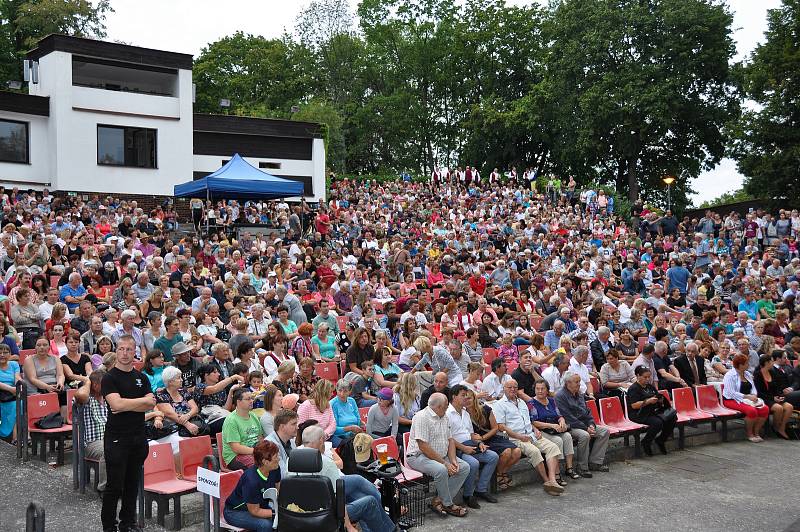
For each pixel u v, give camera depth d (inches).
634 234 1285.7
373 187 1571.1
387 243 998.4
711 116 1793.8
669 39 1763.0
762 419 531.5
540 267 936.9
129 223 880.9
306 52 2452.0
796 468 462.9
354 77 2498.8
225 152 1322.6
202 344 486.6
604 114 1781.5
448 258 891.4
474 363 449.7
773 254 1042.7
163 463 323.0
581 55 1839.3
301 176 1390.3
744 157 1581.0
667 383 528.1
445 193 1590.8
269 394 334.0
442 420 362.3
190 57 1224.8
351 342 498.3
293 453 253.4
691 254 1085.1
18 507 322.0
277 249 844.0
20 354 450.3
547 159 2250.2
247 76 2415.1
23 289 505.4
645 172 2004.2
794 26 1494.8
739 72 1722.4
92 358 426.9
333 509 253.9
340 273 781.3
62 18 1849.2
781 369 552.7
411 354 502.9
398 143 2471.7
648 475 438.3
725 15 1760.6
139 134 1187.3
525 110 2070.6
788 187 1517.0
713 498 398.3
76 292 581.3
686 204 2098.9
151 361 388.8
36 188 1115.3
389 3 2566.4
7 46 1893.5
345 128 2410.2
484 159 2320.4
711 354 610.9
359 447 327.6
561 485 405.1
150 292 595.2
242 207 1120.8
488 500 378.9
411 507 342.0
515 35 2338.8
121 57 1162.6
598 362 557.0
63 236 715.4
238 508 283.6
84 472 343.3
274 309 585.0
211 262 775.7
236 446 322.3
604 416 465.1
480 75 2418.8
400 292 727.7
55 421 376.2
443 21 2484.0
